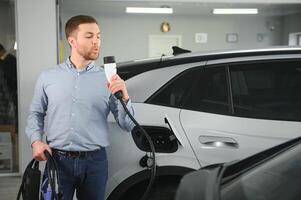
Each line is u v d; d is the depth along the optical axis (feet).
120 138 8.22
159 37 32.58
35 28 15.34
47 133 7.09
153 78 8.39
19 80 15.44
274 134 7.84
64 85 6.81
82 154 6.86
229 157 7.86
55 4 15.49
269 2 18.88
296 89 8.18
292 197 4.79
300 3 19.56
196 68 8.35
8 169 16.24
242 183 5.10
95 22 6.87
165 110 8.12
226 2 18.51
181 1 18.24
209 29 33.14
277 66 8.29
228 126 7.95
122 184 8.23
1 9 16.08
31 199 6.95
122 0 18.69
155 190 8.39
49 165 6.68
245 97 8.15
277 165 5.48
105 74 6.76
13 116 16.22
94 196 7.22
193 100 8.18
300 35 31.71
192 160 7.98
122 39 32.04
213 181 4.84
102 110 6.99
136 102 8.21
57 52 16.02
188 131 7.98
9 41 16.12
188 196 4.56
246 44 33.83
